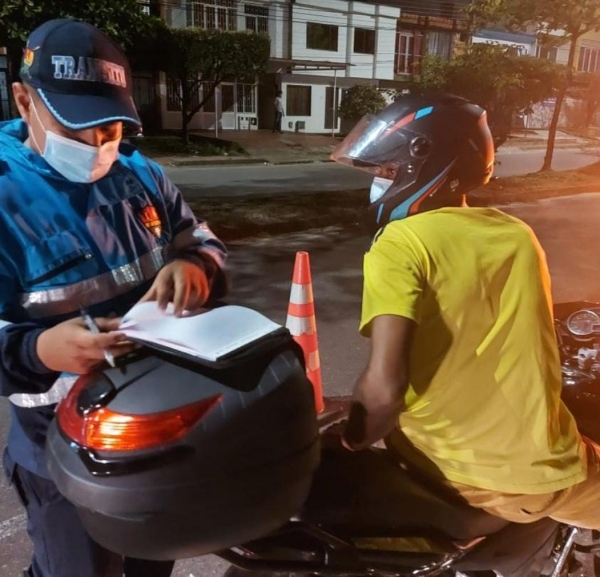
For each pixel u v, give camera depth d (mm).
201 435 1150
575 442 1615
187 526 1177
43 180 1466
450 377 1481
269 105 28938
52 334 1287
